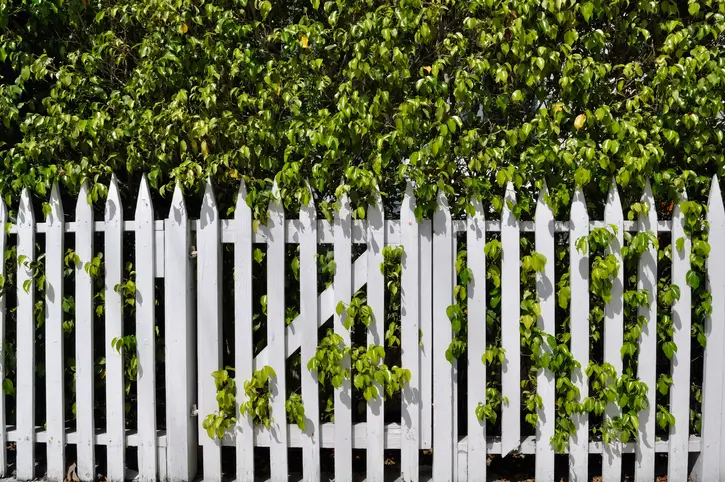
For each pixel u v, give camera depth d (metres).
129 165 4.24
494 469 4.46
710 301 4.06
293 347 4.17
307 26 4.18
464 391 4.58
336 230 4.11
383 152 4.05
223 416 4.13
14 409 4.65
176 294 4.20
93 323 4.29
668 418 4.09
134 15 4.39
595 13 4.09
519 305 4.09
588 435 4.15
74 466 4.38
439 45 4.20
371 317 4.08
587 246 3.95
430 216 4.14
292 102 4.14
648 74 4.15
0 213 4.32
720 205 4.05
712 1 4.14
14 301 4.62
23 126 4.29
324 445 4.21
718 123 4.20
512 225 4.07
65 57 4.63
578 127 3.90
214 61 4.24
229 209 4.23
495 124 4.31
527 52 4.02
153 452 4.24
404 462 4.16
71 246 4.60
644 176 4.00
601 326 4.26
